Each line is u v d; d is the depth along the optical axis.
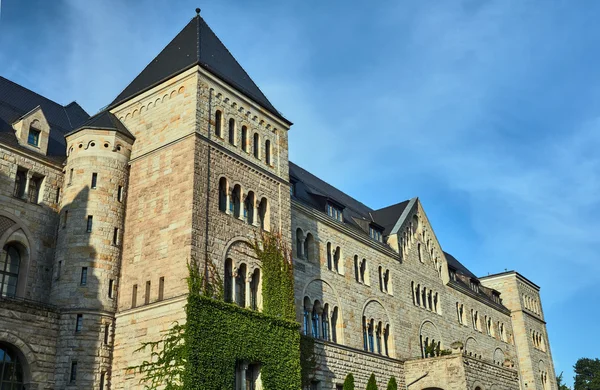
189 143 39.28
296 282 47.72
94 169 41.16
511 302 90.69
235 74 46.25
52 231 41.09
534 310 95.38
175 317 35.31
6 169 39.44
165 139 40.94
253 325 38.16
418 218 69.94
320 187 62.91
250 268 40.34
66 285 38.38
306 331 47.59
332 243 53.78
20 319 35.66
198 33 45.75
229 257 39.03
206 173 39.31
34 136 42.28
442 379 54.66
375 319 56.31
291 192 51.50
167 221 38.38
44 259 40.06
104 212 40.31
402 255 64.06
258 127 45.28
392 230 64.12
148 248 38.84
